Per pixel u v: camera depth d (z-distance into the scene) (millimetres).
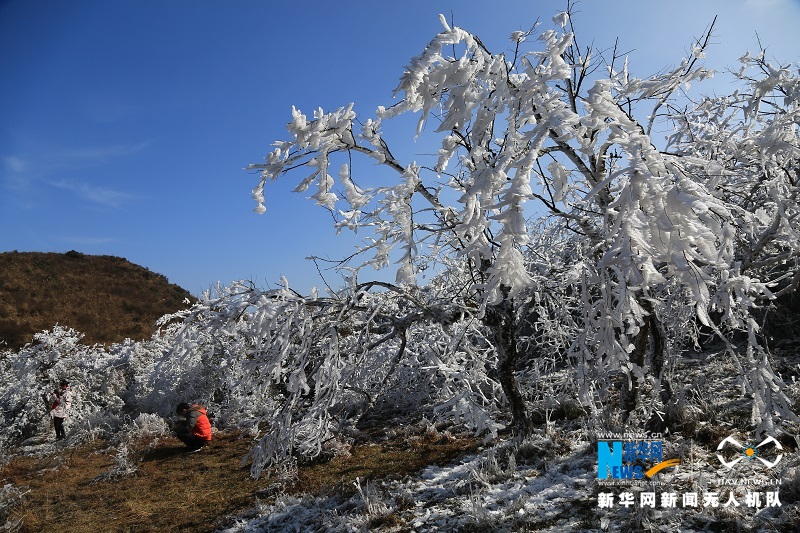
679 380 8266
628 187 2857
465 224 3713
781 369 7820
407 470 7004
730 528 3793
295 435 6348
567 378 7809
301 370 5801
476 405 6219
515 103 4102
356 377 8453
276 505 6570
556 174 3977
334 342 6027
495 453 6531
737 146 5551
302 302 5969
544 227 8539
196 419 10453
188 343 6586
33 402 13375
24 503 8055
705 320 2910
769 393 4711
